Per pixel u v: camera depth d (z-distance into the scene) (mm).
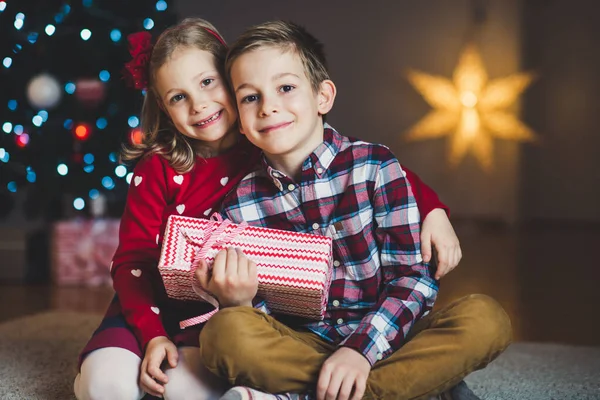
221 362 1097
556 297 2756
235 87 1230
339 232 1247
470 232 5367
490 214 5727
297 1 5809
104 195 3262
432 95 5734
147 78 1403
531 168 5785
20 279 3242
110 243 3150
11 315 2492
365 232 1241
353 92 5855
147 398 1351
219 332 1097
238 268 1123
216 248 1186
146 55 1394
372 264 1246
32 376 1640
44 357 1826
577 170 5715
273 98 1197
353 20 5801
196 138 1354
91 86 3070
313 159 1249
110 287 3074
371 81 5828
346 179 1253
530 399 1429
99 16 3096
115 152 3035
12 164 3154
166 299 1359
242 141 1402
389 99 5812
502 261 3803
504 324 1144
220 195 1369
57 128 3068
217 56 1333
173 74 1305
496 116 5672
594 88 5645
